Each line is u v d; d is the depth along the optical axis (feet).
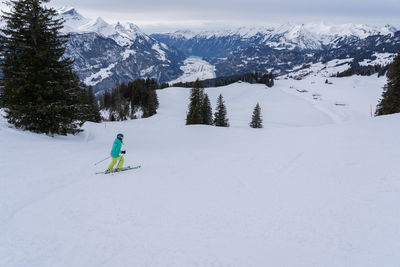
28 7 60.80
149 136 86.02
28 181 31.53
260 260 15.42
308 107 333.42
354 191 23.62
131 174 35.29
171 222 20.90
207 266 15.16
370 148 37.11
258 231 18.83
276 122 257.75
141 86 336.70
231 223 20.29
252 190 26.91
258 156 41.70
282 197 24.43
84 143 65.00
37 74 61.77
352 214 19.62
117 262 15.92
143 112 284.00
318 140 49.21
